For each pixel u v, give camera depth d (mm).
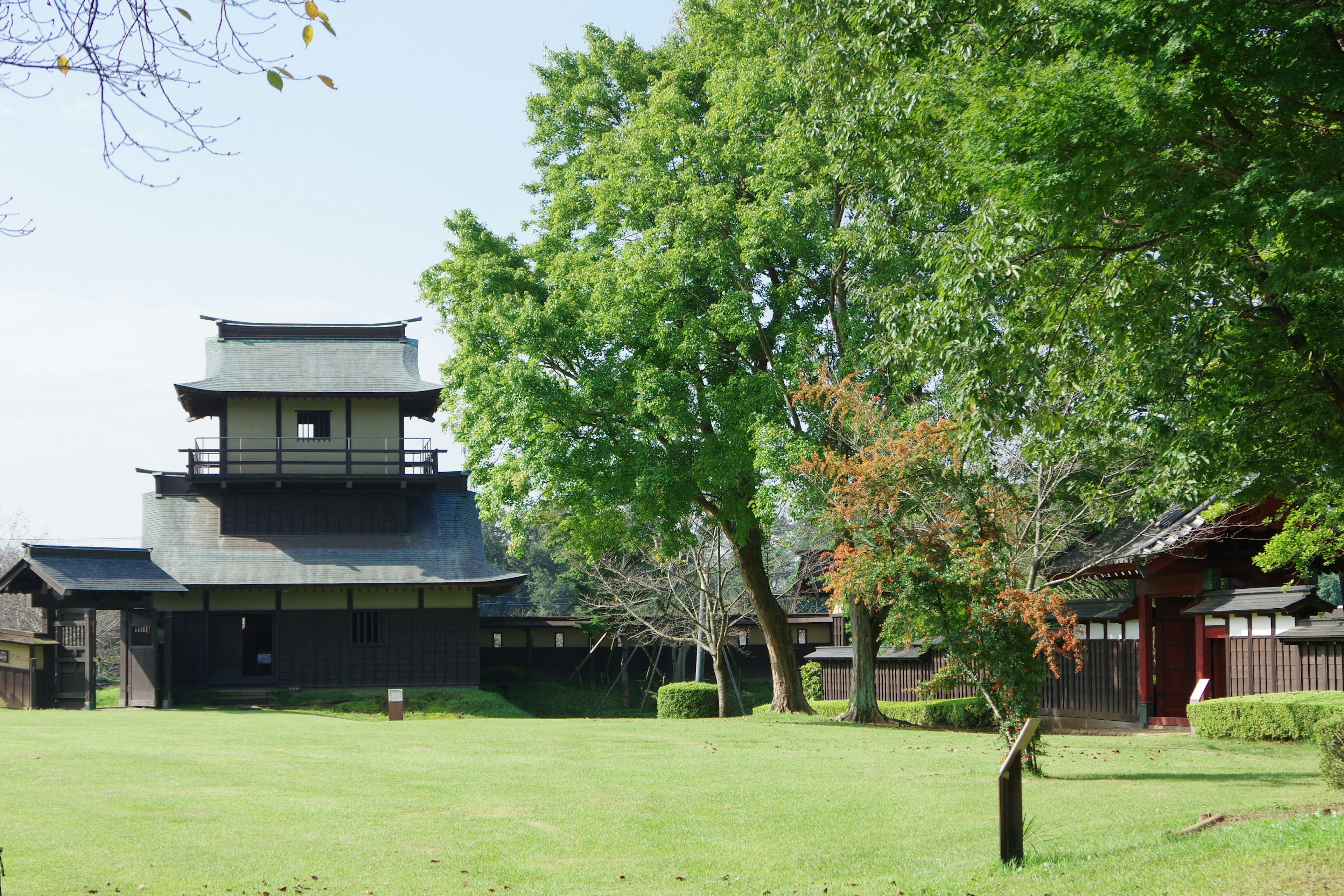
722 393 25078
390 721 26406
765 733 22531
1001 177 8922
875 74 12625
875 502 15836
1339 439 10531
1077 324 11305
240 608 38469
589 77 30906
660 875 9406
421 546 40469
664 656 51250
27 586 31875
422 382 41031
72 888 8648
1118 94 8250
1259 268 9430
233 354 40969
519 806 12547
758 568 30344
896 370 20125
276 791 13484
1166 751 18672
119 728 21672
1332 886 6906
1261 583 24078
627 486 25906
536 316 25969
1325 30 7883
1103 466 15578
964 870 9086
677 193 25672
